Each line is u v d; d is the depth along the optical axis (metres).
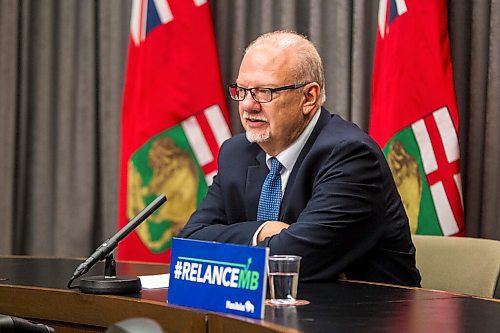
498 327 2.23
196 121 5.01
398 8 4.69
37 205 5.85
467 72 5.08
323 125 3.60
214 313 2.44
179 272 2.61
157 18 5.00
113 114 5.73
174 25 5.00
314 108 3.58
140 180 5.04
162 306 2.57
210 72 5.03
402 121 4.68
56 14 5.80
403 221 3.55
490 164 4.95
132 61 5.11
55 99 5.82
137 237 5.06
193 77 5.00
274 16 5.50
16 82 5.77
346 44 5.36
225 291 2.46
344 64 5.37
